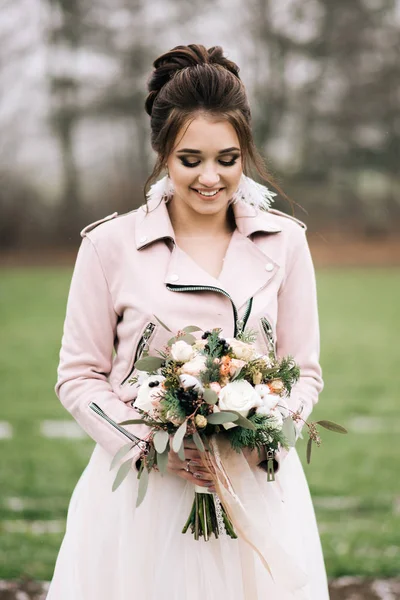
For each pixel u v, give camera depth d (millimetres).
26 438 7336
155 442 2303
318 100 31453
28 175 29312
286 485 2666
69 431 7609
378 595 3998
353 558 4402
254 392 2303
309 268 2764
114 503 2598
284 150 31688
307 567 2656
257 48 30484
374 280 23359
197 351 2355
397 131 31453
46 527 4945
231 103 2482
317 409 8688
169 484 2564
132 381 2477
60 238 29078
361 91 31406
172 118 2480
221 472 2346
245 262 2672
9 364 11797
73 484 5895
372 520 5113
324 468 6387
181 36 30312
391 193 31219
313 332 2748
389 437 7406
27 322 16156
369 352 12742
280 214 2842
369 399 9211
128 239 2662
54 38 29453
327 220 30891
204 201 2545
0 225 28547
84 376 2656
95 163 30641
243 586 2488
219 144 2473
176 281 2576
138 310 2578
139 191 30469
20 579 4180
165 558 2527
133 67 30250
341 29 30922
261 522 2398
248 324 2586
